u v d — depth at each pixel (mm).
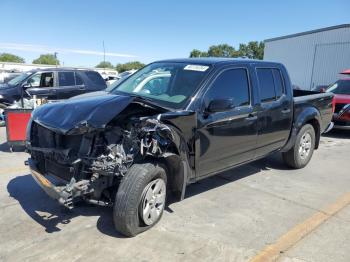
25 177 5633
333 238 3963
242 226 4191
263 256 3557
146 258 3449
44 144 4082
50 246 3607
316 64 27625
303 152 6543
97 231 3928
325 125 7164
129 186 3646
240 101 4875
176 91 4457
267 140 5484
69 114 3805
